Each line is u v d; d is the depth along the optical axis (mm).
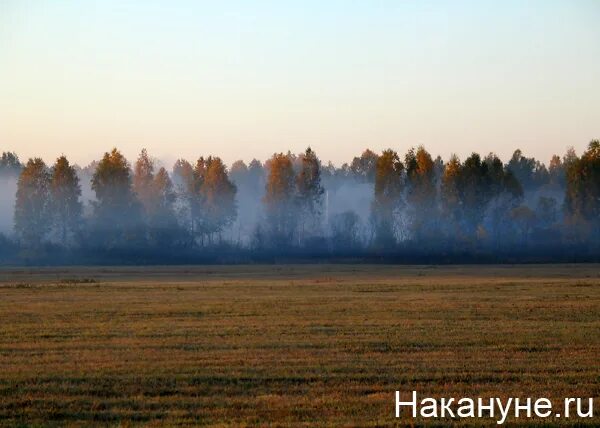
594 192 130375
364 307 51625
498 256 128500
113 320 45094
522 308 50625
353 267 114125
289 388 25516
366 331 39156
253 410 22719
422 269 107750
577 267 111438
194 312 49250
